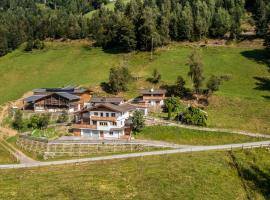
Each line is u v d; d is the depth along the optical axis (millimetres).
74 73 172000
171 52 182750
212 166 87812
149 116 125125
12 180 83562
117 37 197125
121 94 145750
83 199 73000
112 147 104938
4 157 103250
